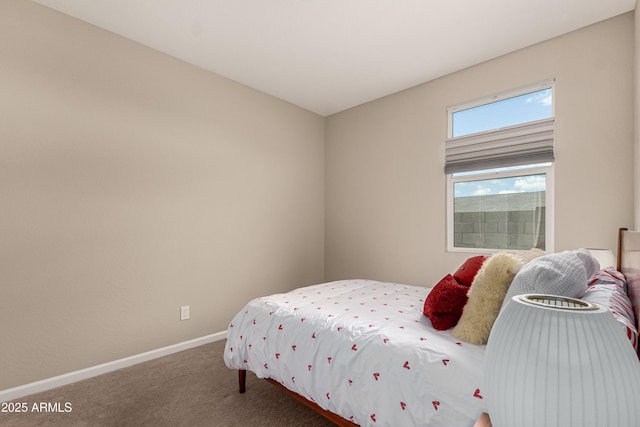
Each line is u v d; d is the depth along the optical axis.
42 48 2.09
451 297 1.47
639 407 0.57
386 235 3.47
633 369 0.60
